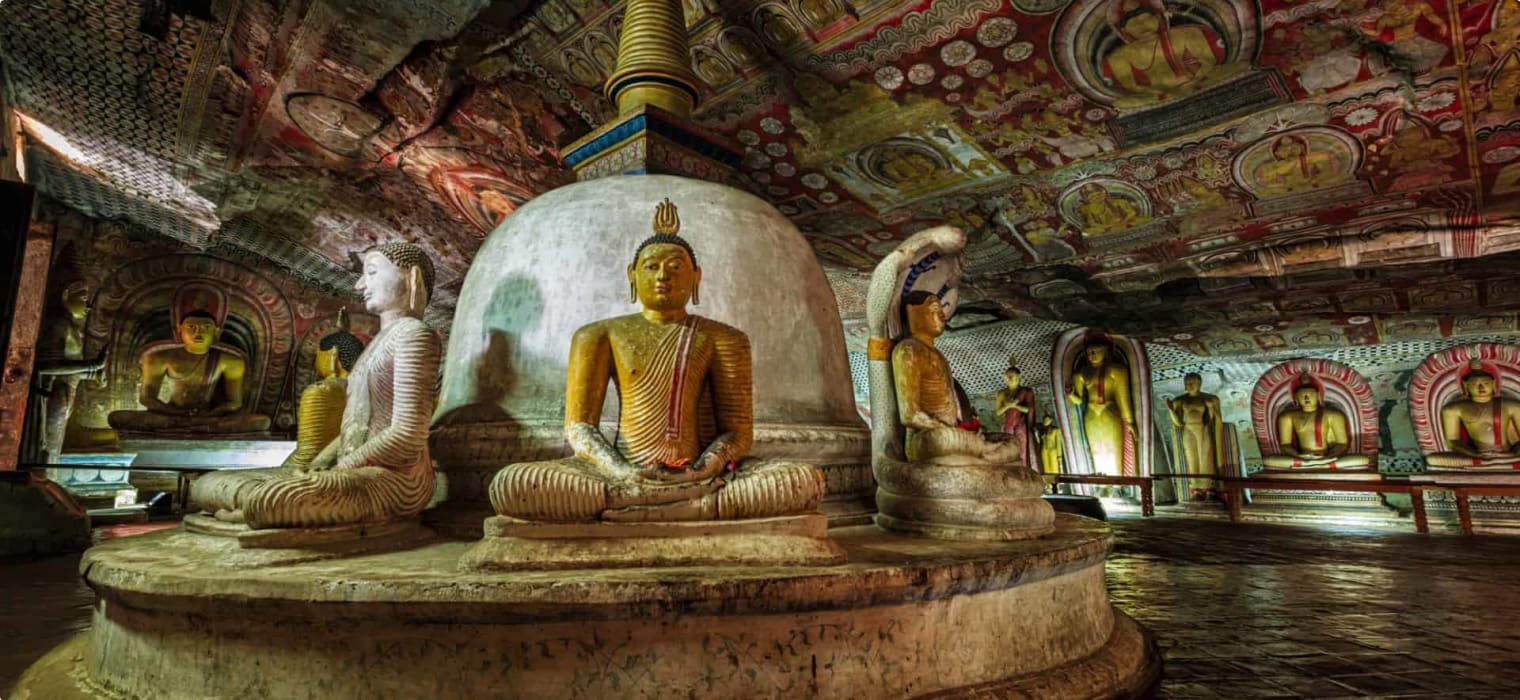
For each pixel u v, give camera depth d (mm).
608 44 8938
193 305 18062
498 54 9625
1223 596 5793
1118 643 3801
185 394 17453
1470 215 9250
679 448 3301
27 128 13242
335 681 2572
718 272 4613
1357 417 13500
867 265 13789
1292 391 14156
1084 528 4500
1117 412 15828
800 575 2670
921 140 9781
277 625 2635
